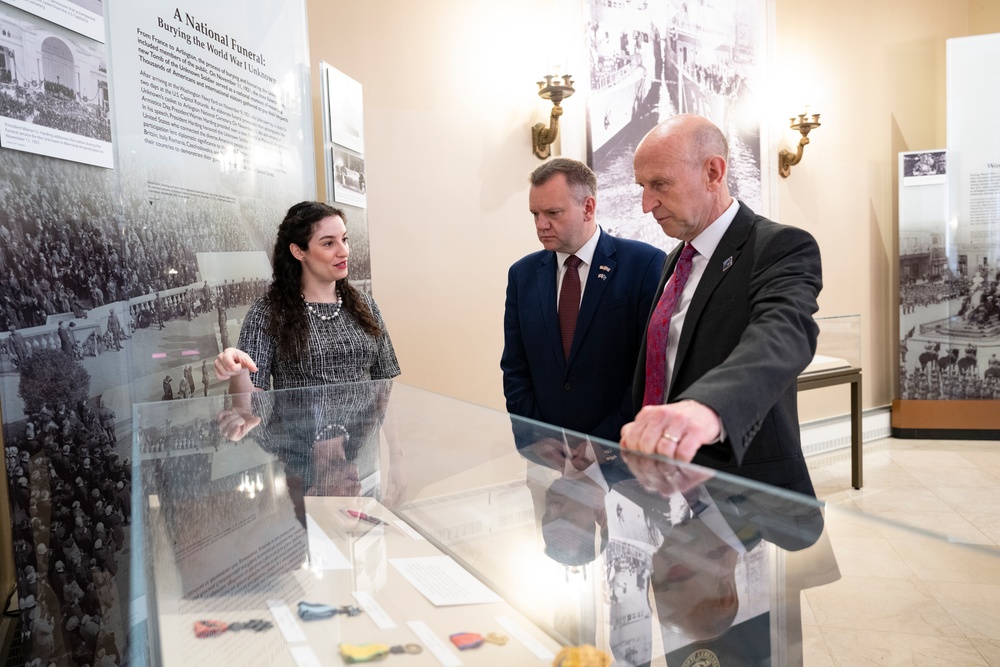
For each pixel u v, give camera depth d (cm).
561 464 86
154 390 223
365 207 342
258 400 150
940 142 635
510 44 418
